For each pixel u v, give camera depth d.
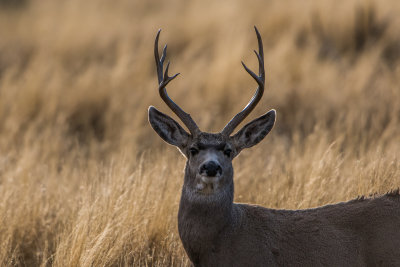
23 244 24.20
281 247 18.06
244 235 18.05
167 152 29.94
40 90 41.44
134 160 29.61
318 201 23.17
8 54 54.81
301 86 42.12
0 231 23.70
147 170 25.95
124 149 31.73
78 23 60.81
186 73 46.66
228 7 60.53
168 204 23.77
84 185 26.09
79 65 50.22
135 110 39.53
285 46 48.44
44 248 23.75
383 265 17.61
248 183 26.62
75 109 40.47
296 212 18.81
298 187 23.86
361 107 38.03
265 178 26.78
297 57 47.38
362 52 50.44
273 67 45.38
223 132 18.80
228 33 53.16
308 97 40.44
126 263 21.67
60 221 25.22
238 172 27.27
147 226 23.41
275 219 18.55
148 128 37.25
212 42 54.09
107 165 31.47
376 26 52.38
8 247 23.62
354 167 24.84
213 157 17.73
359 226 18.08
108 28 60.81
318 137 31.38
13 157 32.16
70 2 72.88
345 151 29.75
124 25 62.28
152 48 54.06
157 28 58.97
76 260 21.02
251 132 19.47
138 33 58.78
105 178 25.23
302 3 56.06
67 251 21.56
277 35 52.78
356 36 52.03
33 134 35.59
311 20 53.84
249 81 43.38
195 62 48.47
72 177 28.98
